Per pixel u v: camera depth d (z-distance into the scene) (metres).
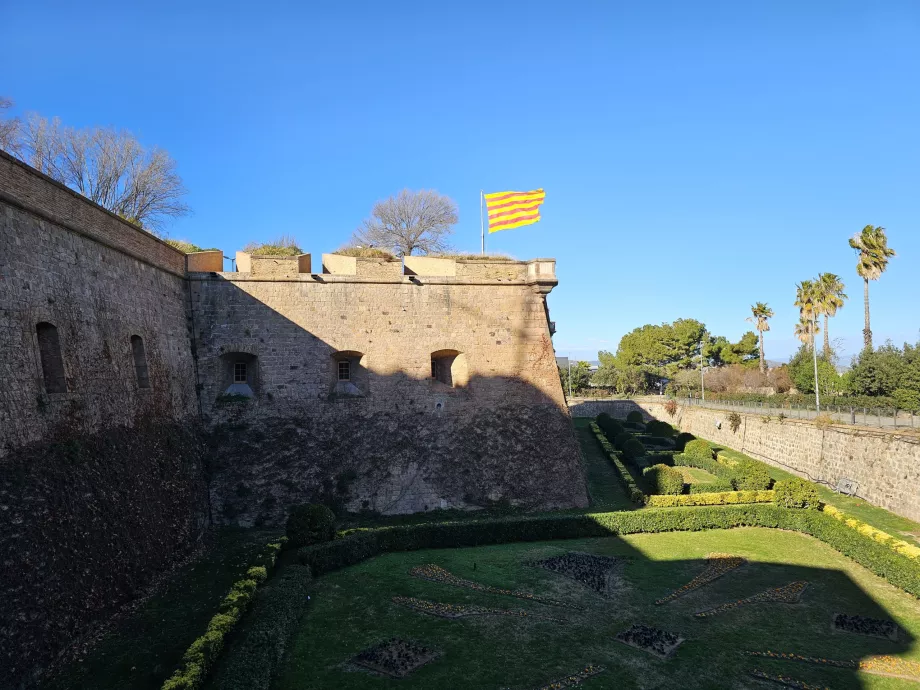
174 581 17.12
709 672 12.18
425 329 26.38
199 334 24.14
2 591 11.43
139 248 20.25
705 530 22.86
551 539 21.75
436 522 22.27
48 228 15.19
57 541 13.21
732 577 17.61
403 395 25.69
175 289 23.22
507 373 26.92
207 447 23.25
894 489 24.48
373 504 23.98
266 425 24.05
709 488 27.88
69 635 12.84
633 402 65.69
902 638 13.73
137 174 37.00
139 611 14.99
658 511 22.77
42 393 14.12
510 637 13.67
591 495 28.08
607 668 12.30
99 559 14.54
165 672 11.92
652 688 11.55
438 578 17.42
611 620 14.61
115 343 18.03
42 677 11.76
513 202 31.06
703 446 37.28
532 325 27.59
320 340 25.17
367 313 25.86
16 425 13.06
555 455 26.44
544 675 11.99
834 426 29.78
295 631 13.93
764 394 56.91
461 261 27.39
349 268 26.34
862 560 18.62
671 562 18.95
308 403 24.64
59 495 13.70
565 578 17.47
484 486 25.20
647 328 93.50
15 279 13.70
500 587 16.72
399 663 12.37
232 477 23.03
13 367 13.27
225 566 18.39
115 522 15.62
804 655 12.88
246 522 22.62
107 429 16.80
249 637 12.55
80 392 15.73
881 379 39.50
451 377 27.00
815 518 21.81
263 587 16.02
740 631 14.06
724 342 91.12
